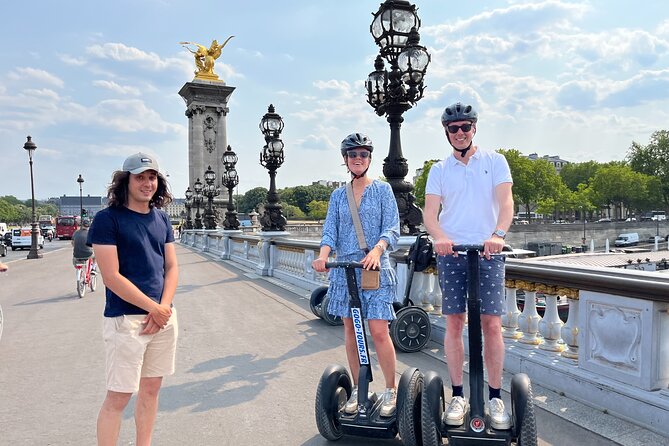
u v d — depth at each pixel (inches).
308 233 2188.7
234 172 847.7
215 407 161.2
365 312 132.3
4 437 141.3
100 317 334.3
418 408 122.0
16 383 190.9
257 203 5036.9
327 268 126.8
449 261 124.6
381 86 297.9
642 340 136.9
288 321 297.3
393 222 134.6
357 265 121.7
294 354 223.8
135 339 107.3
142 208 112.0
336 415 131.9
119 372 105.7
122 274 108.3
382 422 124.2
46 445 136.2
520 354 179.0
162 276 114.9
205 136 2237.9
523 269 181.3
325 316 280.8
